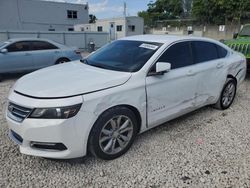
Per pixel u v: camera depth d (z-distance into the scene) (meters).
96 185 2.73
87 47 20.80
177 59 3.85
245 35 9.23
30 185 2.70
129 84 3.16
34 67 8.65
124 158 3.25
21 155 3.26
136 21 33.03
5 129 4.01
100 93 2.88
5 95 6.07
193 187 2.72
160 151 3.43
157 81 3.45
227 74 4.81
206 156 3.33
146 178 2.86
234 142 3.73
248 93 6.51
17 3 30.72
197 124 4.37
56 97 2.69
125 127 3.24
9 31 16.56
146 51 3.68
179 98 3.86
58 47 9.30
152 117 3.53
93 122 2.85
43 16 32.81
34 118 2.66
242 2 30.48
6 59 7.92
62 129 2.65
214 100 4.73
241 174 2.95
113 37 33.41
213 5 33.34
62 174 2.90
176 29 39.69
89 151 3.12
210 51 4.54
